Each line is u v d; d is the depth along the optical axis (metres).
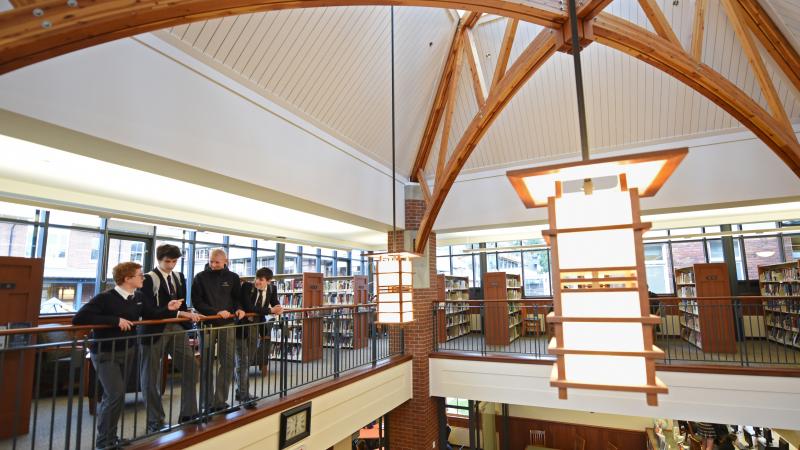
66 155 4.23
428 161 7.89
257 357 4.90
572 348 1.25
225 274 4.29
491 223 7.54
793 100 5.81
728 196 6.16
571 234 1.31
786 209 8.45
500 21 6.08
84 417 4.36
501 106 4.96
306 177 5.23
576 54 1.73
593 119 6.68
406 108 6.68
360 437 11.13
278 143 4.80
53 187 5.48
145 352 3.44
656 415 6.03
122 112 3.20
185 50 3.77
